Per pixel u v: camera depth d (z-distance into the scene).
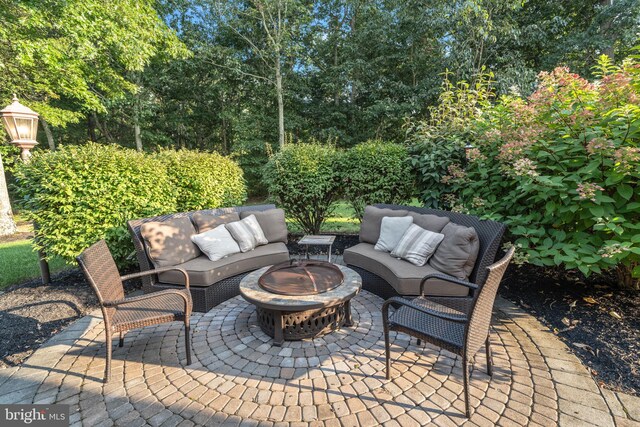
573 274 3.55
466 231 2.86
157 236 3.25
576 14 10.14
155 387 2.02
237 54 13.54
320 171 5.34
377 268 3.31
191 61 12.45
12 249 5.91
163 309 2.32
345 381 2.05
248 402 1.88
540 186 2.82
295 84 13.87
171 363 2.28
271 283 2.67
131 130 15.09
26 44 6.10
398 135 13.60
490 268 1.61
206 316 3.02
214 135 16.39
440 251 2.99
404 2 10.68
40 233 3.57
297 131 15.05
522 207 3.24
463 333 1.82
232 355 2.37
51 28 6.54
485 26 8.65
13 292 3.61
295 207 5.66
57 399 1.91
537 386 1.94
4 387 2.02
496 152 3.41
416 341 2.51
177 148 15.66
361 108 14.31
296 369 2.19
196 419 1.75
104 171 3.63
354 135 14.39
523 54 9.93
